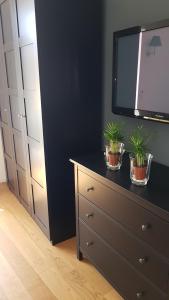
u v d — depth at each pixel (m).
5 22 2.10
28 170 2.26
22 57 1.92
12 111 2.40
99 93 1.96
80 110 1.91
